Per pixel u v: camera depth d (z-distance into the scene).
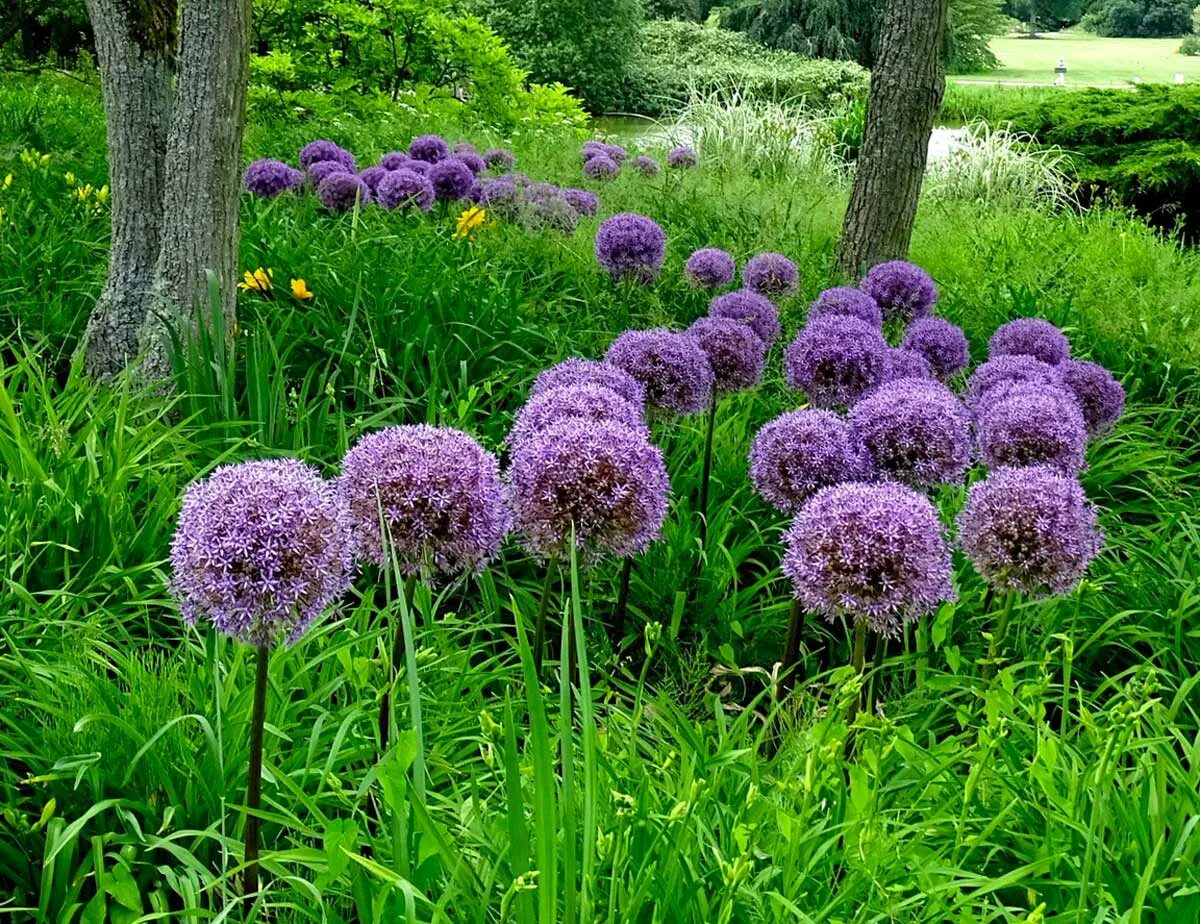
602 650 3.51
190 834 2.30
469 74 13.44
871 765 2.33
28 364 3.99
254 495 2.04
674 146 13.98
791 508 3.37
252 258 5.64
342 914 2.30
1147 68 45.91
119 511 3.41
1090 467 4.79
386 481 2.47
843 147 16.64
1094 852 2.27
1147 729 2.98
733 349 4.02
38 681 2.62
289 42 12.48
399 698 2.82
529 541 2.86
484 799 2.62
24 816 2.35
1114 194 12.73
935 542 2.72
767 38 39.12
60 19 13.68
